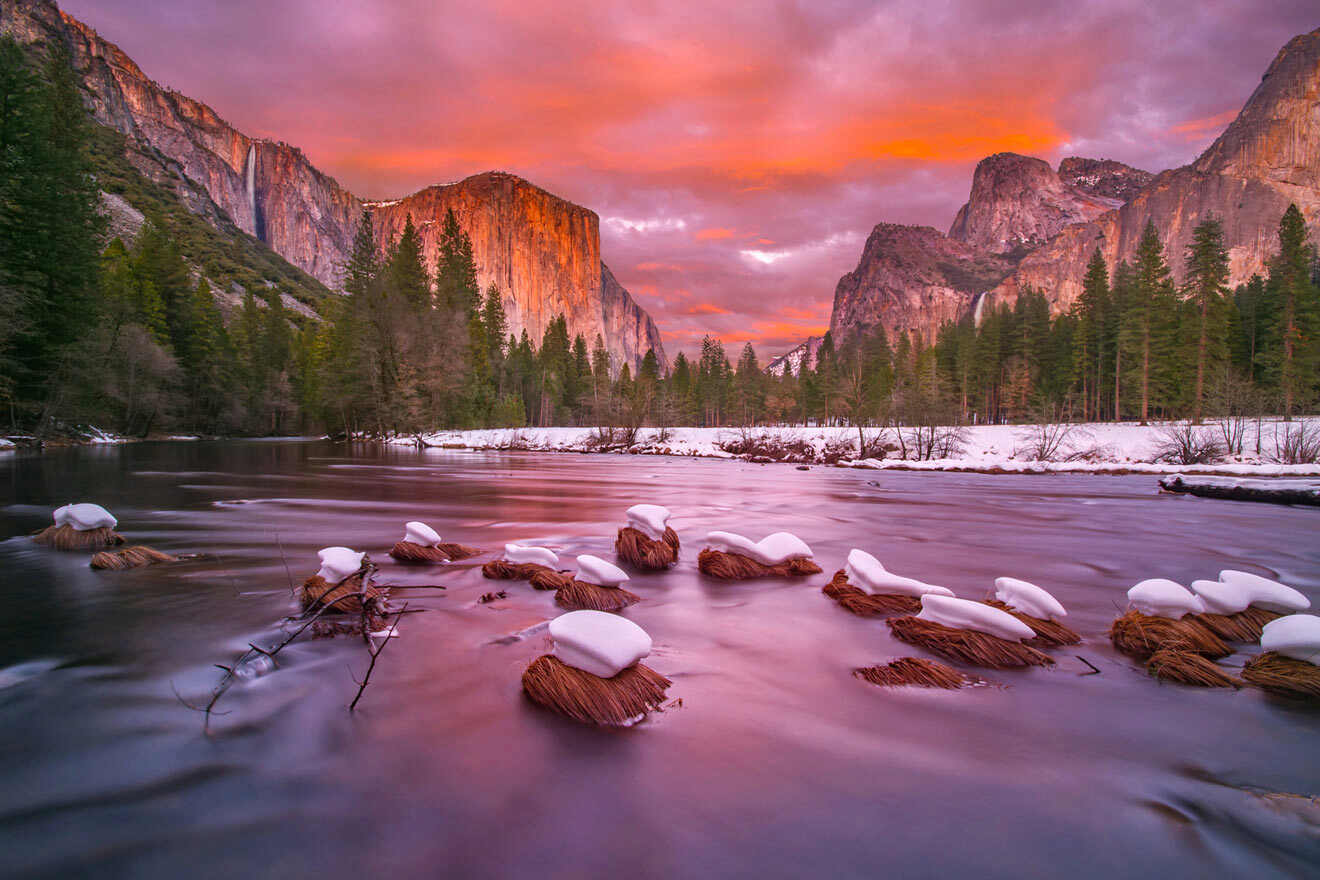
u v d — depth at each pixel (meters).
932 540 11.39
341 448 51.97
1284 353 56.97
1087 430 47.81
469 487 20.70
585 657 3.85
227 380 76.06
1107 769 3.19
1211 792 2.98
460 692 4.01
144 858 2.40
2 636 4.97
